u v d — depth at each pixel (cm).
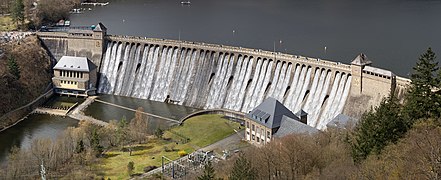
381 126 14438
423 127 13988
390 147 13662
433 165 11256
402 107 16300
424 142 12606
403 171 11994
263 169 16638
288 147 17212
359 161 14512
